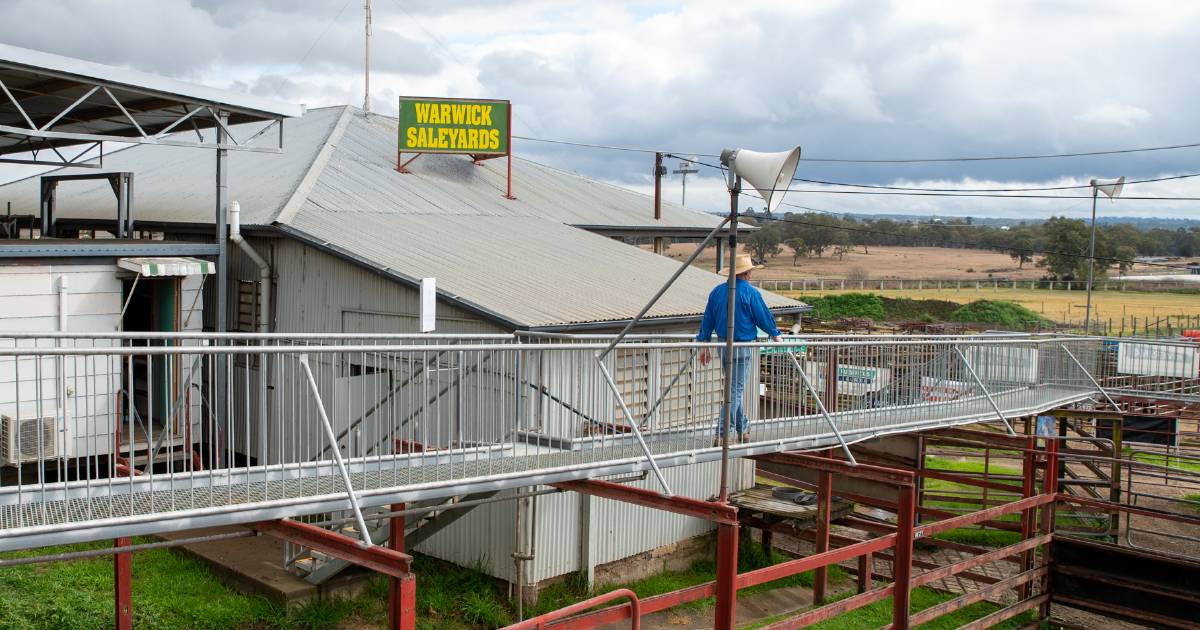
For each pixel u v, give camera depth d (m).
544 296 13.69
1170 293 80.94
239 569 11.48
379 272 13.52
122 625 9.33
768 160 8.00
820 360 11.97
